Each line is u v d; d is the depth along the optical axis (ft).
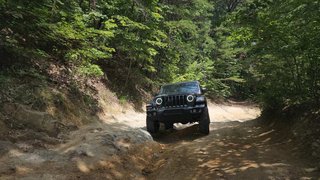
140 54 56.24
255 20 26.53
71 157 20.70
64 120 31.04
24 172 17.84
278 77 31.09
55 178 17.67
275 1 24.58
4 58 31.94
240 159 22.41
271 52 29.50
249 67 41.83
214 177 19.31
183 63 86.02
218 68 110.22
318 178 17.97
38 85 31.86
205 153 24.66
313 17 22.35
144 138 27.89
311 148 22.39
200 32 98.02
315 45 24.80
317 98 27.58
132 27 51.98
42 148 22.06
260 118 40.14
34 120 25.88
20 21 30.78
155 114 32.32
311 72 27.55
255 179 18.39
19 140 22.33
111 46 55.93
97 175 19.21
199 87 36.14
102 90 48.65
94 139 24.31
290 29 25.48
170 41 67.82
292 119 29.50
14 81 30.04
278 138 27.96
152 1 54.95
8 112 25.17
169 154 25.35
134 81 62.64
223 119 63.05
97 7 51.49
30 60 35.88
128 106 53.21
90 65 42.45
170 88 36.11
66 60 42.55
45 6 33.65
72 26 37.63
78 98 38.86
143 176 20.92
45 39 36.40
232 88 121.08
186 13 77.56
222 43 105.19
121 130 28.50
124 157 22.79
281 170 19.42
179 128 40.91
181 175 20.34
